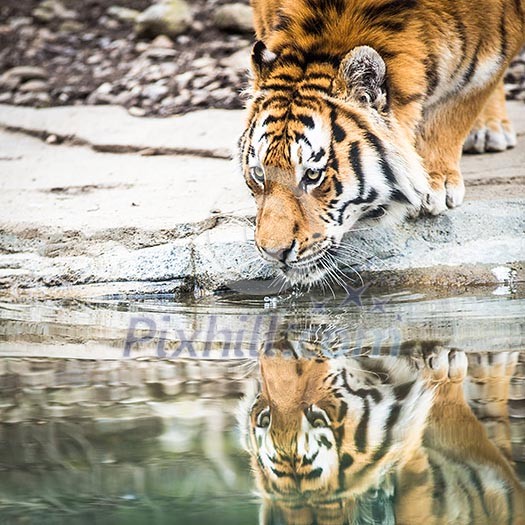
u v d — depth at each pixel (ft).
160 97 49.44
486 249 32.89
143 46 56.49
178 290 32.55
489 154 39.93
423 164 33.40
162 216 34.58
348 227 30.19
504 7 32.42
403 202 31.17
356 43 29.73
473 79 32.96
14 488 16.97
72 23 60.64
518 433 19.19
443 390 21.94
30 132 46.47
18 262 33.50
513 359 24.17
